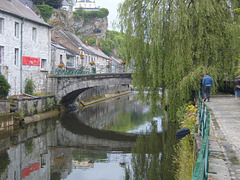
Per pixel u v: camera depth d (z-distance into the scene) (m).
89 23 87.50
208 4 14.16
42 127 19.92
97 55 51.28
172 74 14.32
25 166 11.88
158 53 14.29
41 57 26.33
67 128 20.31
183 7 14.12
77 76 27.08
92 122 23.02
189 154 9.09
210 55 14.62
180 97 14.02
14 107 19.92
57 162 12.55
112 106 35.03
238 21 15.01
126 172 11.02
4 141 15.62
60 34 39.44
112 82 27.08
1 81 19.00
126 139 16.98
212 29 14.40
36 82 25.25
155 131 18.88
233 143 6.50
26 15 24.42
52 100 26.53
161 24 14.20
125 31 15.50
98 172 11.16
